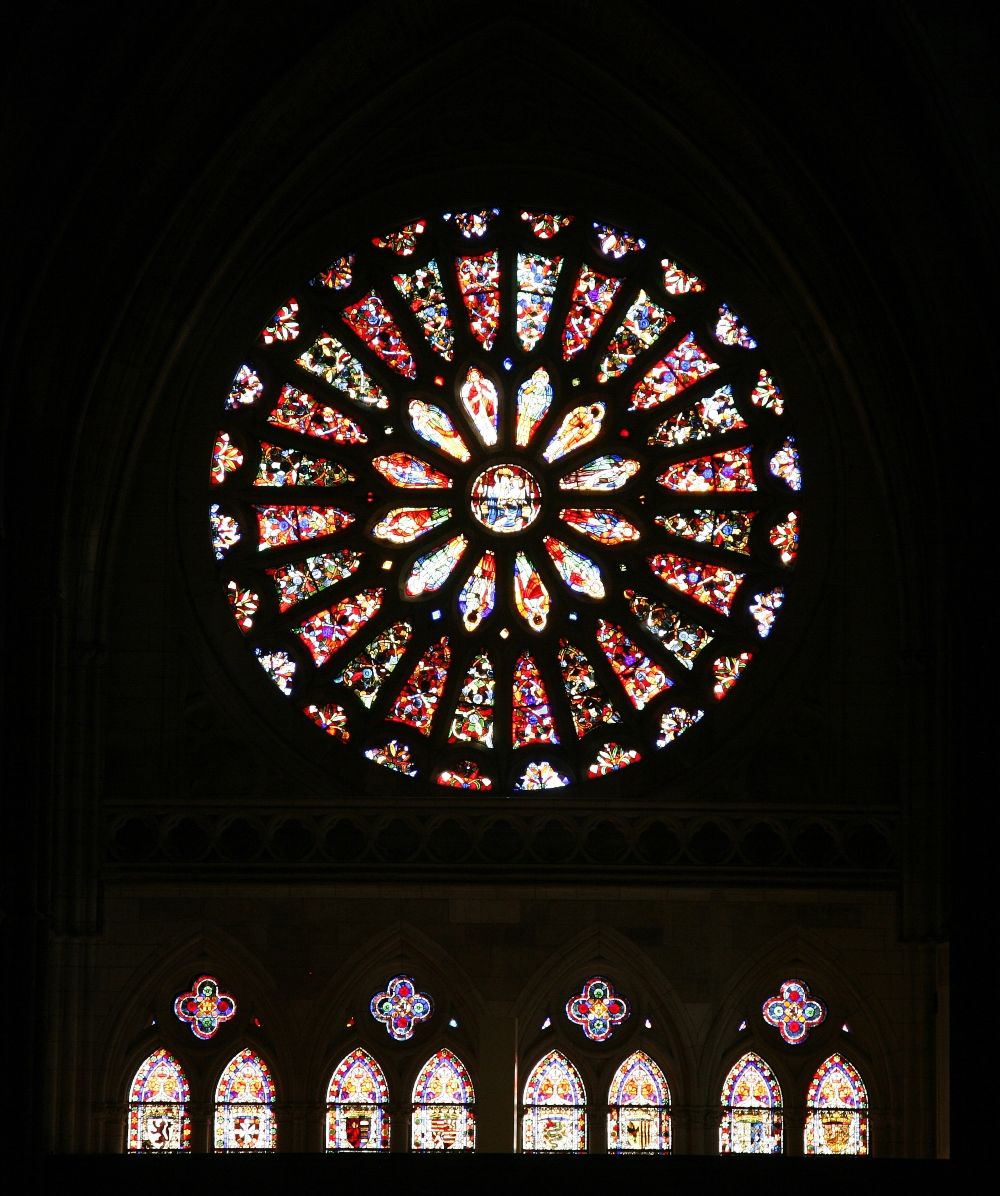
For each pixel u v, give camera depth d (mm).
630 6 48938
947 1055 49094
